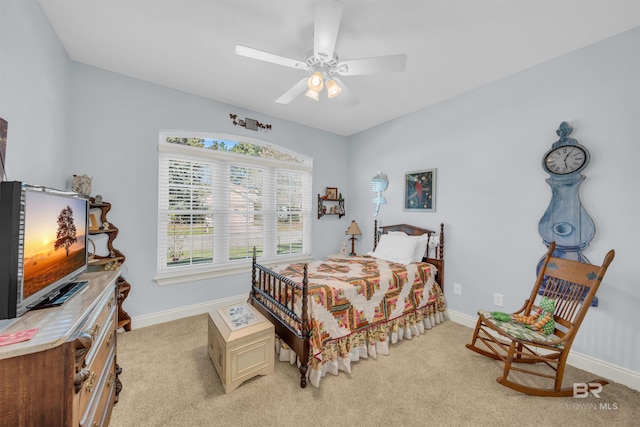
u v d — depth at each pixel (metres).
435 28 1.85
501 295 2.59
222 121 3.15
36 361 0.80
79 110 2.34
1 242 0.88
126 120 2.58
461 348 2.35
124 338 2.44
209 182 3.19
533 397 1.72
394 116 3.60
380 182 3.78
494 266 2.64
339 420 1.51
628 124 1.88
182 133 2.96
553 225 2.22
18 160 1.42
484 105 2.71
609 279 1.94
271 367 1.92
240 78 2.60
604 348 1.96
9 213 0.89
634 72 1.85
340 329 2.03
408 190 3.50
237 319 2.00
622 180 1.90
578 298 1.92
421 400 1.68
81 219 1.47
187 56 2.24
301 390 1.76
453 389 1.79
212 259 3.23
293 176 3.98
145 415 1.52
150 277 2.74
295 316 1.91
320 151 4.18
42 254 1.06
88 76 2.38
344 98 2.19
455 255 2.98
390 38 1.96
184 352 2.20
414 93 2.90
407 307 2.57
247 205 3.52
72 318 0.95
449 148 3.04
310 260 4.09
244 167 3.49
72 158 2.31
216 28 1.89
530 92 2.38
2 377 0.77
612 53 1.94
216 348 1.89
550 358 1.83
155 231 2.77
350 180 4.45
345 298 2.11
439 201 3.14
